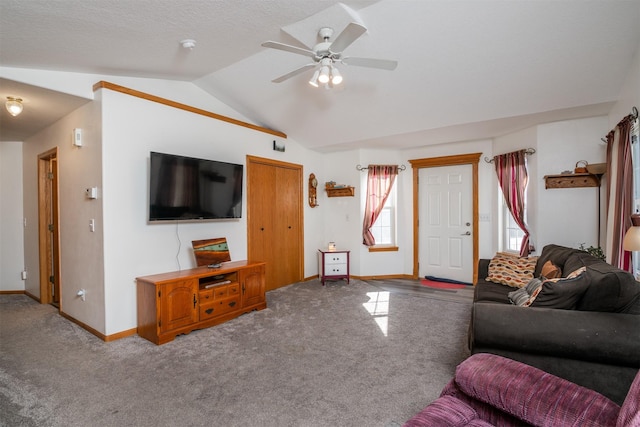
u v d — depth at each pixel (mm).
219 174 3812
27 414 1877
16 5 1849
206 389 2131
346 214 5711
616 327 1653
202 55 3025
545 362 1762
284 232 5062
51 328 3236
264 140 4676
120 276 3027
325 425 1773
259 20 2473
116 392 2100
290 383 2201
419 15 2545
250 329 3203
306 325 3307
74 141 3215
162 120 3398
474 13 2486
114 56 2734
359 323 3361
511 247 4609
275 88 3844
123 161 3066
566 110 3514
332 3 2369
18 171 4574
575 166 3818
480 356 1467
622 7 2320
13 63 2586
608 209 3330
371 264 5559
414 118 4047
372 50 2945
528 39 2670
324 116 4371
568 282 1872
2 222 4566
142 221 3211
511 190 4340
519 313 1840
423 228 5500
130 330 3086
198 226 3762
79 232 3271
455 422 1187
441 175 5324
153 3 2025
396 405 1949
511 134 4469
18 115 3475
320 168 5875
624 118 2836
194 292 3133
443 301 4156
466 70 3102
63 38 2305
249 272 3703
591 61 2812
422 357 2576
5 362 2516
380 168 5461
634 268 2852
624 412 945
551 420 1115
